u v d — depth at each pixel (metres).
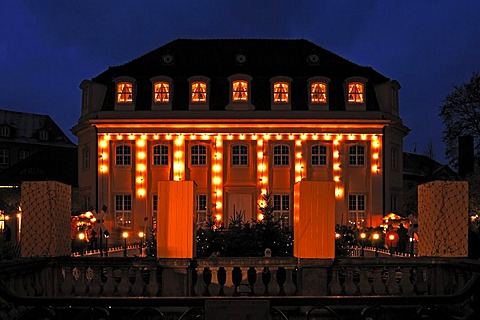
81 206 40.03
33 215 9.59
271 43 42.31
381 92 40.19
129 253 26.05
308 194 9.34
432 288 9.46
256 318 4.54
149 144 38.09
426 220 10.08
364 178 38.22
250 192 38.03
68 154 45.06
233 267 9.27
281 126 37.78
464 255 9.80
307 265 9.23
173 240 9.31
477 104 38.88
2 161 65.00
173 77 38.78
